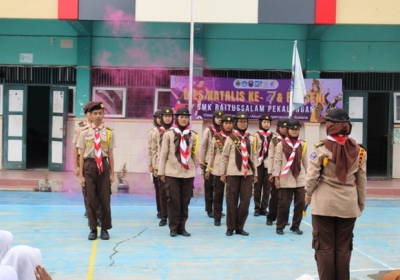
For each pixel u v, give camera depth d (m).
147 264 6.26
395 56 13.84
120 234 7.90
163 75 13.95
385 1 11.98
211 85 13.58
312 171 5.02
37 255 3.54
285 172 7.97
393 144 14.05
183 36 13.78
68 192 12.14
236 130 7.99
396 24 12.02
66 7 12.08
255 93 13.62
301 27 13.73
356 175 5.07
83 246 7.09
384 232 8.48
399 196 12.22
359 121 14.02
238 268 6.18
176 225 7.83
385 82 13.98
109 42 13.87
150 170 9.19
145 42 13.85
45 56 13.97
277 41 13.80
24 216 9.23
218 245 7.31
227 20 11.93
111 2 12.03
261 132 9.77
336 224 5.09
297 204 8.12
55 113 14.11
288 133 8.11
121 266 6.15
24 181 12.36
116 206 10.55
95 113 7.30
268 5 11.97
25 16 12.11
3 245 3.76
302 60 13.79
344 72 13.93
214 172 8.71
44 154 18.36
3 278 2.94
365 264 6.51
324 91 13.48
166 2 11.95
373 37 13.82
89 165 7.34
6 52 13.99
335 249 5.09
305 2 11.98
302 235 8.08
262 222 9.16
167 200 7.91
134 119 13.91
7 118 14.20
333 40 13.84
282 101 13.59
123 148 13.95
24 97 14.14
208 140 9.48
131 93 14.02
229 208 7.94
